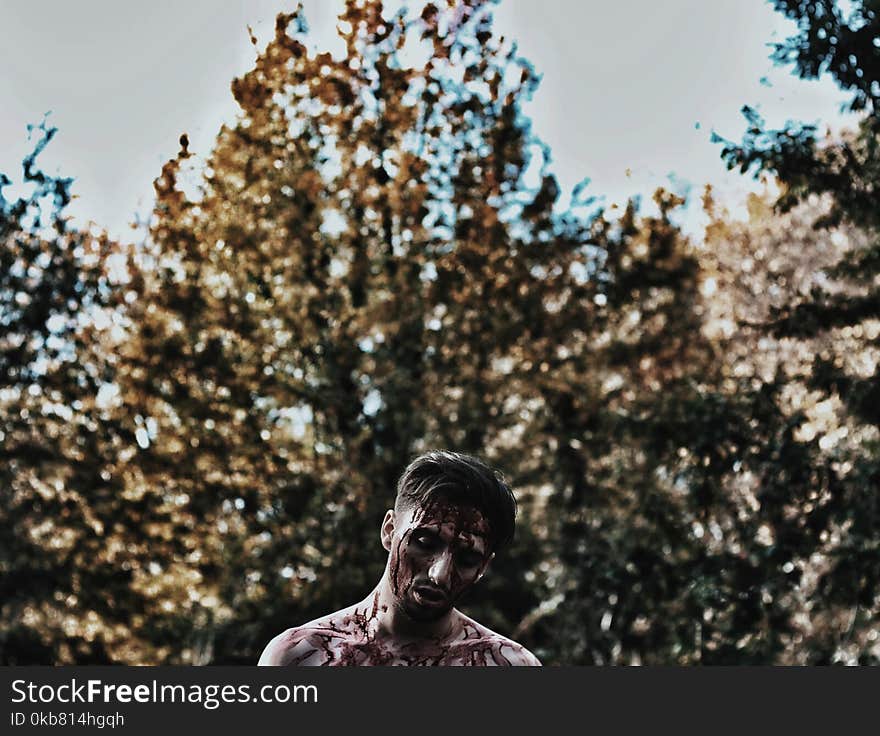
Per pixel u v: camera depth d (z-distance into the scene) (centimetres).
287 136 1461
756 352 1336
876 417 1088
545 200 1441
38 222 1419
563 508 1362
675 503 1263
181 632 1418
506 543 254
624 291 1413
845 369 1176
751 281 1375
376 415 1414
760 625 1152
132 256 1440
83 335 1426
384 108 1458
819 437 1148
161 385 1424
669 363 1383
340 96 1458
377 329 1421
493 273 1430
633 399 1393
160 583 1409
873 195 1123
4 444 1398
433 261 1440
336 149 1462
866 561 1077
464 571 250
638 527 1292
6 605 1388
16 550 1385
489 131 1446
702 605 1182
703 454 1176
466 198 1444
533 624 1382
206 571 1402
